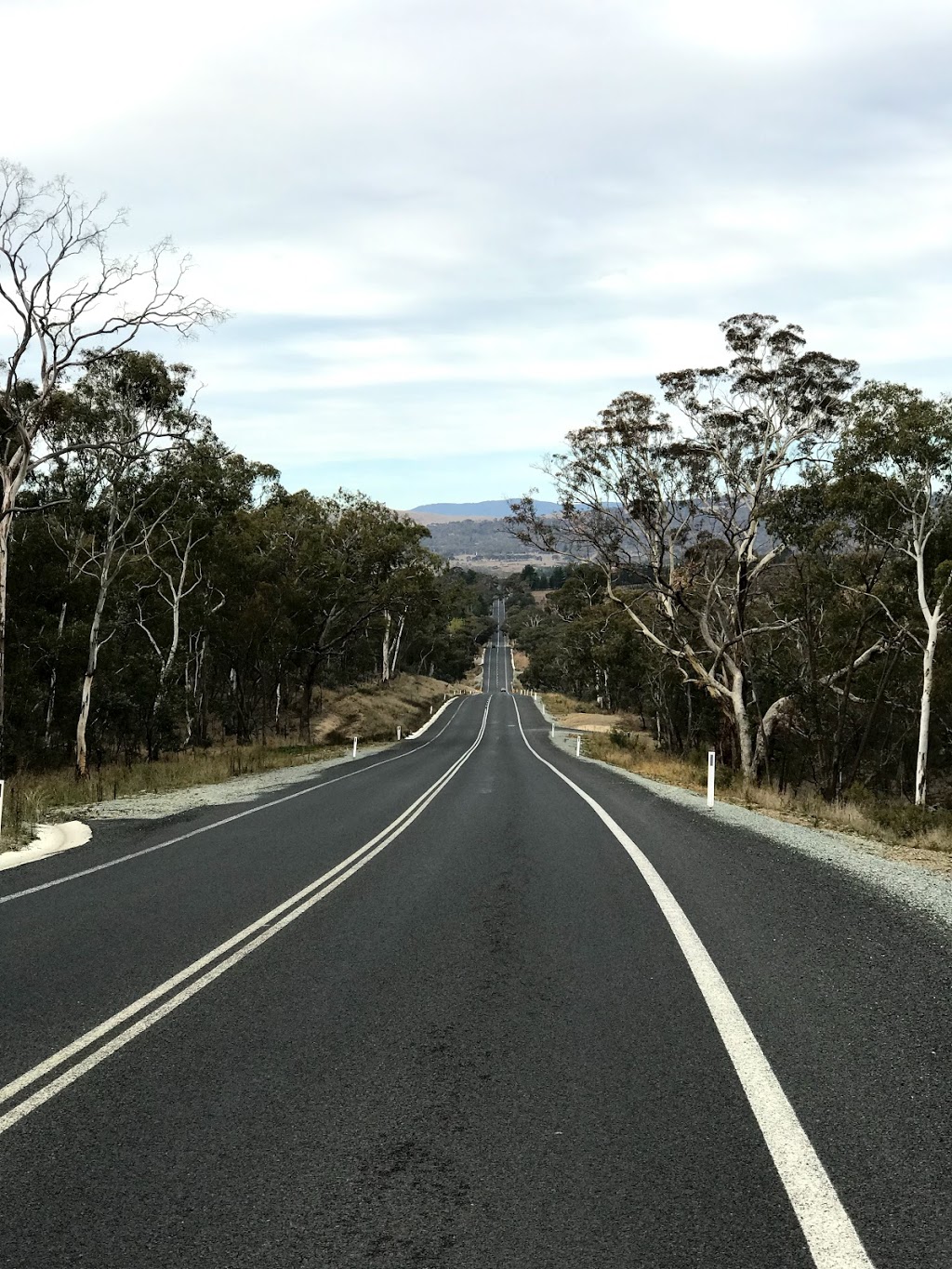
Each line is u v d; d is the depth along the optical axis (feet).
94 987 19.47
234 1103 13.60
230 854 38.09
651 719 250.98
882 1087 13.92
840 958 21.02
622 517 116.47
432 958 21.42
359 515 171.42
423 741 193.06
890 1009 17.54
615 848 38.55
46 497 113.29
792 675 132.87
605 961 20.93
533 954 21.67
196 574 143.74
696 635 148.46
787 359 103.24
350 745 180.65
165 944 23.15
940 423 88.48
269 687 193.67
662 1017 17.13
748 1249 9.69
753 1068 14.62
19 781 79.66
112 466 103.24
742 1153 11.84
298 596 160.56
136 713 123.95
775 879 30.86
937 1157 11.69
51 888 30.91
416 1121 12.89
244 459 140.36
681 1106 13.25
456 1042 15.97
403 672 380.99
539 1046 15.74
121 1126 12.89
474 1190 11.00
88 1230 10.28
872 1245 9.74
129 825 49.42
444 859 36.37
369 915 26.16
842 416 102.22
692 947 22.00
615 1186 11.03
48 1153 12.12
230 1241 10.02
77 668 117.29
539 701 343.05
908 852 41.01
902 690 126.41
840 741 107.34
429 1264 9.52
